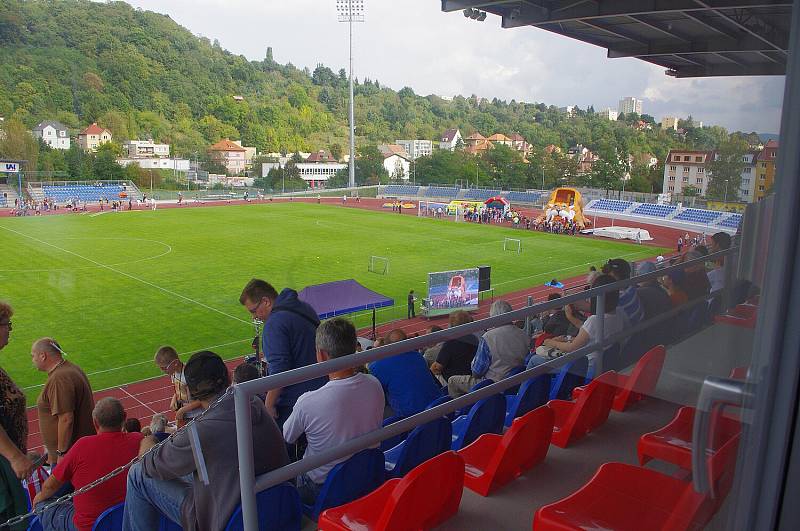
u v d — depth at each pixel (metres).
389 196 50.31
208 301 20.20
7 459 2.79
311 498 2.32
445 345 3.92
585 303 3.45
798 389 0.96
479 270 20.77
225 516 1.86
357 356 1.78
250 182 53.59
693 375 2.10
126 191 42.03
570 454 2.64
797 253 0.94
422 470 1.93
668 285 2.34
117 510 2.61
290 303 3.10
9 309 3.24
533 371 2.84
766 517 1.02
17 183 37.44
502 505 2.32
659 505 1.86
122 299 20.41
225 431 1.85
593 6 3.71
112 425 2.90
